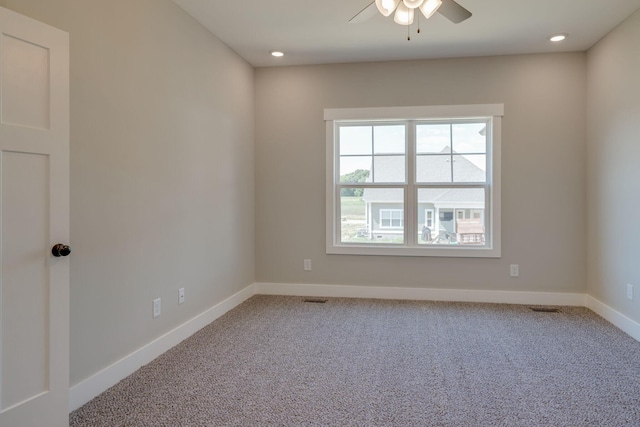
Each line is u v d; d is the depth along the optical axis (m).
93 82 2.29
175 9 3.08
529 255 4.21
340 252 4.54
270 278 4.66
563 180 4.14
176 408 2.16
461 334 3.29
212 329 3.45
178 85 3.12
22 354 1.78
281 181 4.62
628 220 3.31
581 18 3.33
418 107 4.34
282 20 3.38
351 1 3.05
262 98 4.62
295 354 2.89
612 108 3.56
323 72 4.52
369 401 2.22
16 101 1.74
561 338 3.19
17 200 1.75
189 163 3.29
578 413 2.09
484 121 4.35
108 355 2.42
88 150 2.26
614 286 3.55
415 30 3.56
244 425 1.99
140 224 2.70
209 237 3.63
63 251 1.90
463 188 4.39
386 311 3.95
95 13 2.30
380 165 4.55
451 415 2.07
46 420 1.87
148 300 2.79
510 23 3.43
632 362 2.73
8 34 1.71
